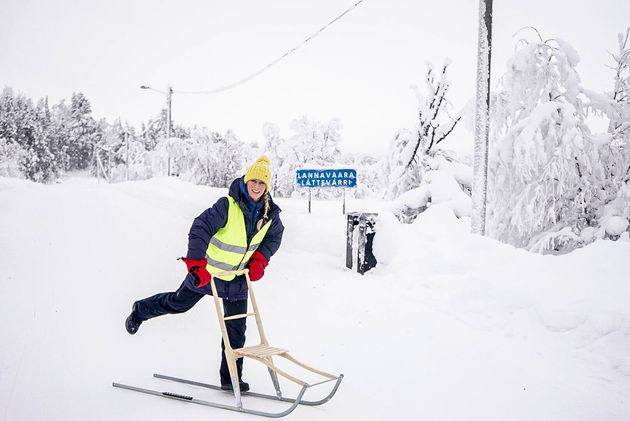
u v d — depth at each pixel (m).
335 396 3.67
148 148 82.81
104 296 5.39
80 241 7.14
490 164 11.44
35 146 85.06
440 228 8.54
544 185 11.18
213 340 4.75
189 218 9.91
